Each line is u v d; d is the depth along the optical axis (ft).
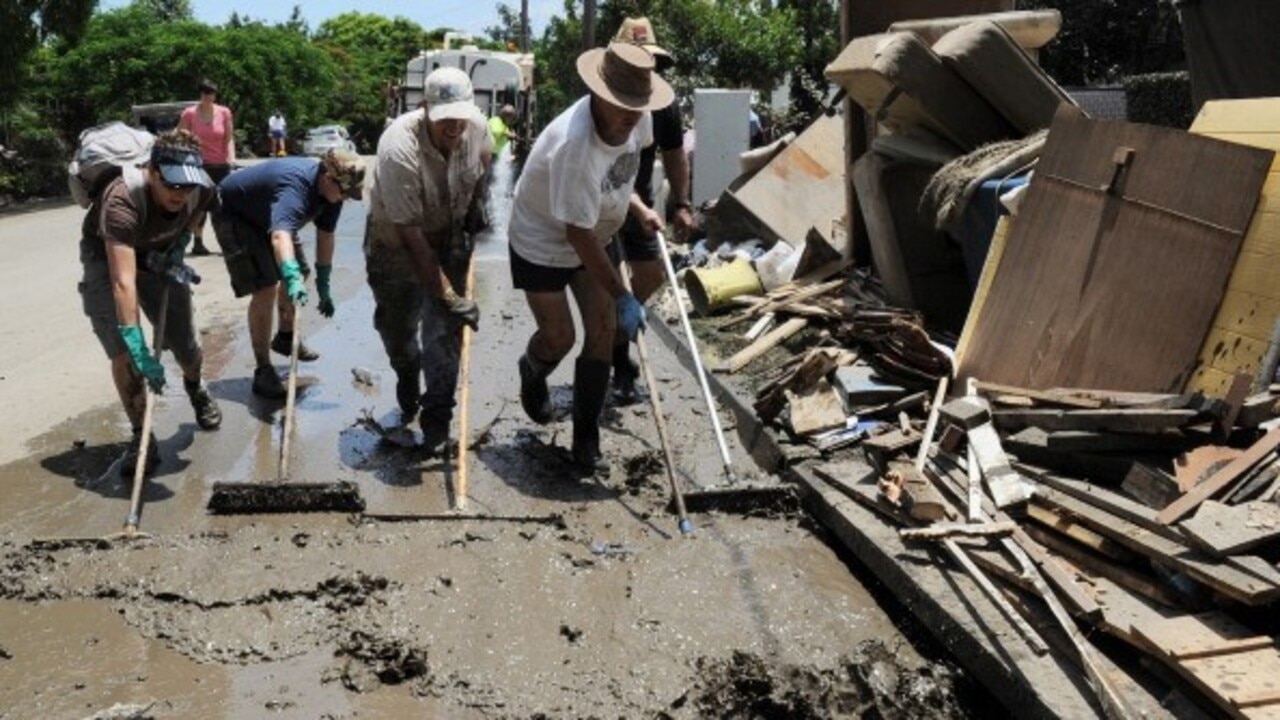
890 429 17.84
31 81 88.17
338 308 31.24
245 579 14.20
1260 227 14.75
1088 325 16.52
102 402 22.40
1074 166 17.63
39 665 12.45
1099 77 59.77
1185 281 15.39
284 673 12.37
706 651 12.69
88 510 16.63
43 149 80.64
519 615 13.44
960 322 23.13
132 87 118.42
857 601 13.91
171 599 13.84
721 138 42.73
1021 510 13.78
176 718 11.44
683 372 24.52
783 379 19.60
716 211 33.53
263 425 20.67
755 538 15.71
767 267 28.96
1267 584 10.27
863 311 22.85
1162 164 16.17
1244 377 12.74
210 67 124.67
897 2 27.86
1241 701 9.48
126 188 16.40
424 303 18.60
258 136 134.41
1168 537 11.60
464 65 78.23
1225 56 24.99
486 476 18.11
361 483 17.80
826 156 32.94
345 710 11.64
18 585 14.08
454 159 17.65
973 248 20.53
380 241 18.81
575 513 16.58
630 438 20.13
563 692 11.92
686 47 72.49
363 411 20.83
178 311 19.27
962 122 22.02
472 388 23.17
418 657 12.46
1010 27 23.52
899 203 22.94
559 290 17.87
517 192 17.57
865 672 12.26
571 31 98.27
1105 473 13.83
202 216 18.60
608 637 12.98
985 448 14.79
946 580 13.00
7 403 22.34
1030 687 10.78
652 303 30.91
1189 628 10.69
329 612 13.56
